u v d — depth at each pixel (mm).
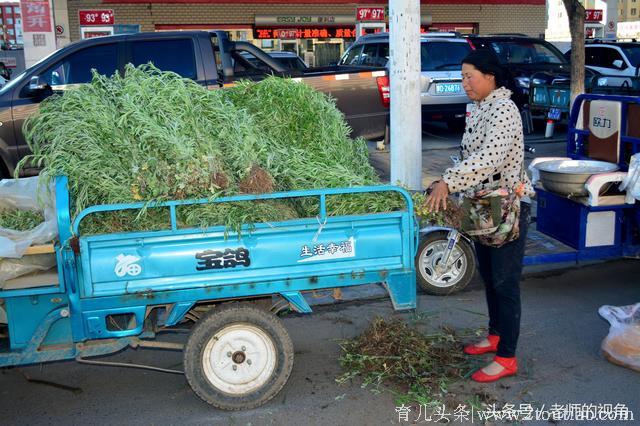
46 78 8273
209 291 3684
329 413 3811
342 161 4582
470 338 4719
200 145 3836
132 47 8508
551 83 12758
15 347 3650
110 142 3824
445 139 12945
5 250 3447
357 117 10273
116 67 8453
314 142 4621
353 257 3830
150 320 4082
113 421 3785
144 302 3629
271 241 3701
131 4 20734
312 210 3963
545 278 5988
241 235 3639
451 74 12375
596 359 4414
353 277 3850
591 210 5223
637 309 4531
